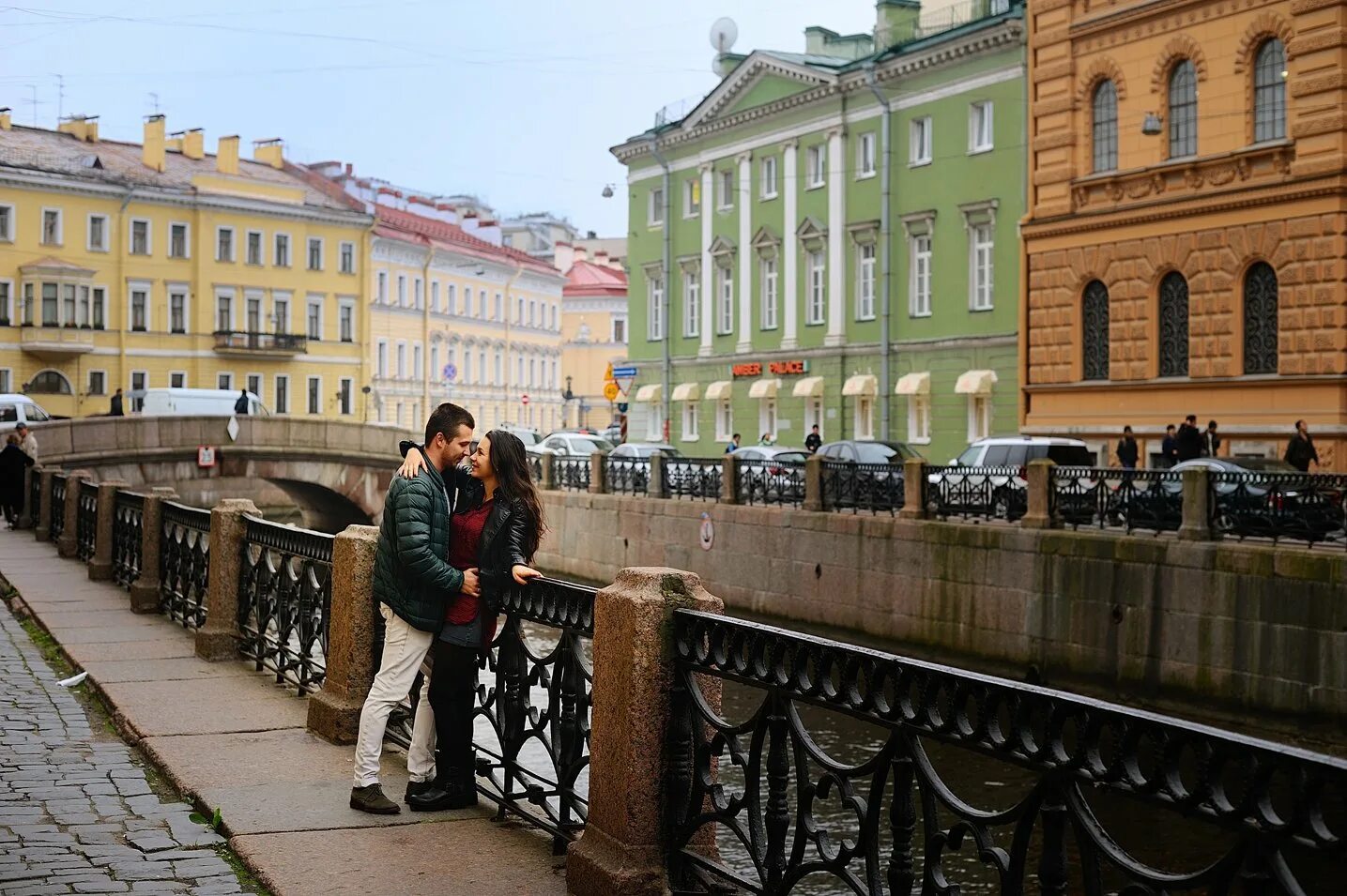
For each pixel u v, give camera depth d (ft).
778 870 15.85
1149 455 102.53
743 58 166.30
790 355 152.56
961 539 74.38
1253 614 57.82
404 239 250.78
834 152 145.18
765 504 94.43
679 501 102.73
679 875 17.61
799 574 88.33
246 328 225.97
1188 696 60.64
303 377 233.76
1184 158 99.55
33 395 203.92
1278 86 93.91
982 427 128.57
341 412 238.48
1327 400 90.17
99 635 40.47
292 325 231.91
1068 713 12.02
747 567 93.81
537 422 301.22
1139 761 11.48
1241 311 95.96
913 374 134.82
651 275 177.47
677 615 17.79
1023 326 113.29
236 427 121.08
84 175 207.21
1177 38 99.81
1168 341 101.86
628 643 17.90
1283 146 92.12
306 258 233.35
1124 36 104.06
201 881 18.86
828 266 147.02
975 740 13.03
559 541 118.52
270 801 22.49
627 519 108.88
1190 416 91.56
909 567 78.33
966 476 77.05
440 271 263.90
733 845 36.09
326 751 26.11
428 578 21.06
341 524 150.30
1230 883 10.61
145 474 116.67
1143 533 65.36
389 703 21.88
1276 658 56.80
